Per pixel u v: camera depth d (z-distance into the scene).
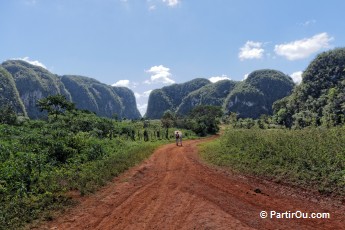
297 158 12.22
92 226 7.82
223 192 10.51
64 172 12.76
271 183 11.49
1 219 7.76
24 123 31.83
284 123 84.81
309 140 14.37
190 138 49.59
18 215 8.20
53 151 14.70
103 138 26.30
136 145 26.98
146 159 20.06
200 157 20.56
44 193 9.96
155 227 7.56
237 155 16.91
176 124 69.00
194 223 7.56
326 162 11.06
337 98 62.09
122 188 11.80
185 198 9.91
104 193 11.01
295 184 10.62
